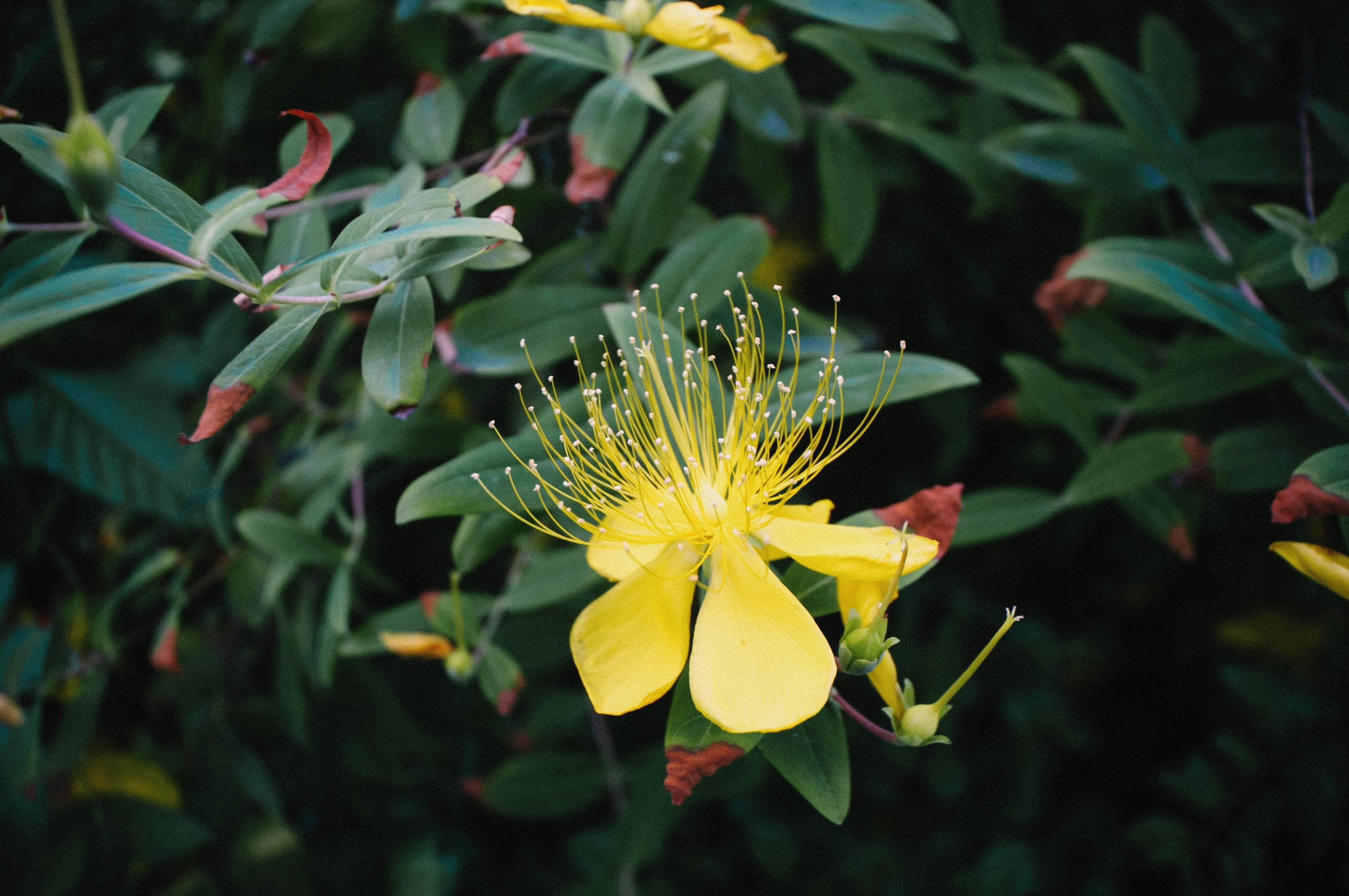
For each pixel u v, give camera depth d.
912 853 0.42
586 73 0.28
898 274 0.41
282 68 0.30
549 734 0.32
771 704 0.22
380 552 0.35
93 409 0.33
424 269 0.22
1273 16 0.32
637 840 0.29
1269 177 0.29
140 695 0.36
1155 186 0.29
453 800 0.40
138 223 0.22
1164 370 0.28
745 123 0.29
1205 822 0.45
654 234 0.27
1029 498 0.28
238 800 0.34
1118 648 0.50
